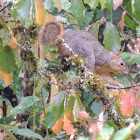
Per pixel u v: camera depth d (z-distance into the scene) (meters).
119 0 7.70
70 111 6.01
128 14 9.20
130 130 3.28
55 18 7.25
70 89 6.36
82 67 6.96
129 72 10.05
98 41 10.21
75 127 5.86
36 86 7.15
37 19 6.02
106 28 7.95
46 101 8.02
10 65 6.48
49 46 7.04
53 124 6.61
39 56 6.90
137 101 5.67
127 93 5.84
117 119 6.21
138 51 9.74
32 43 6.88
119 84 8.34
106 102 6.66
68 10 6.59
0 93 8.44
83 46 9.55
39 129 8.11
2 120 7.63
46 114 6.63
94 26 8.57
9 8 7.56
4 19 6.36
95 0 6.96
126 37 9.74
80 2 6.62
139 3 8.04
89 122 5.77
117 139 3.24
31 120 7.75
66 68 8.04
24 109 6.34
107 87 7.05
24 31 6.68
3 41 6.30
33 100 6.43
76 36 9.69
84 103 7.94
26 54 6.84
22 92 7.44
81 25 8.77
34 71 7.01
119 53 9.95
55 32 7.06
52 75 6.80
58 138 7.33
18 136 7.62
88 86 7.30
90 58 9.58
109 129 3.32
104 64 10.02
